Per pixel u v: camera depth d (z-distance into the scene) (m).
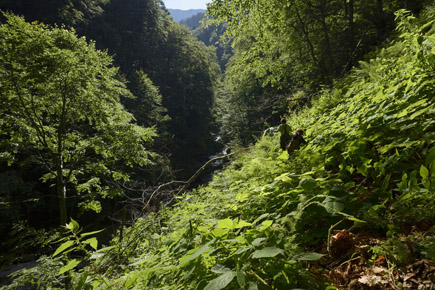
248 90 33.34
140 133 14.84
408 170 2.08
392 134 2.59
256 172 4.89
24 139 13.20
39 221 24.83
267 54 20.50
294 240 1.94
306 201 2.01
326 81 16.64
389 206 1.90
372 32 17.03
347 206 1.98
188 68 75.19
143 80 51.91
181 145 53.97
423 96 2.54
